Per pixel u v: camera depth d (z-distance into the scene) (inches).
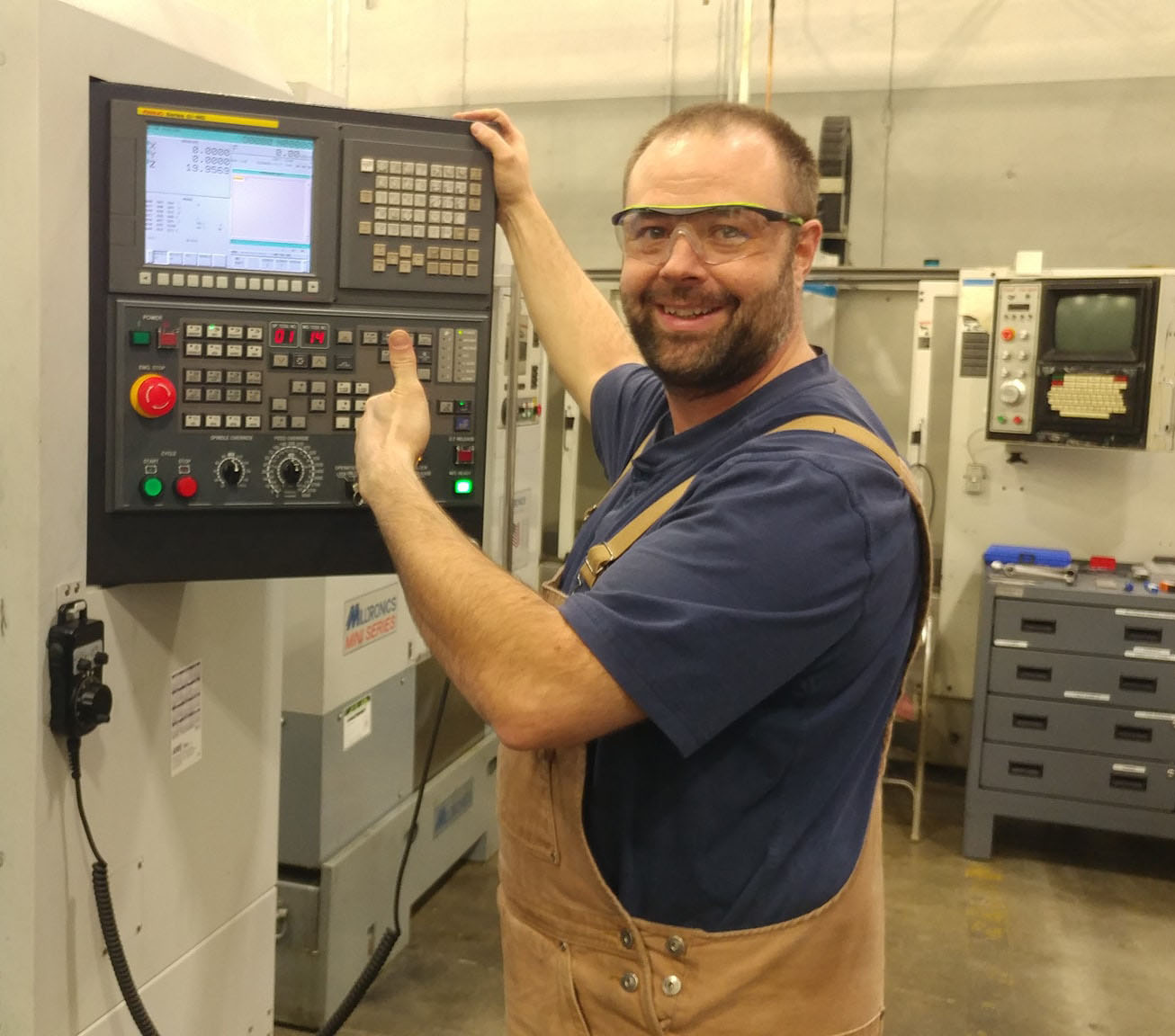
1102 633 130.4
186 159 48.8
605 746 47.0
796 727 44.1
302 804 94.4
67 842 48.7
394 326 52.7
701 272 46.0
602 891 46.1
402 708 107.5
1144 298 128.8
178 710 56.0
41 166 44.3
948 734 163.5
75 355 47.2
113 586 50.7
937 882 133.5
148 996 55.5
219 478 50.4
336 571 53.4
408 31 201.9
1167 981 113.0
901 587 44.8
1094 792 133.3
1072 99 170.9
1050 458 143.0
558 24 194.5
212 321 49.6
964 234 177.5
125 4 49.8
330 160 51.1
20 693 46.6
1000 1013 106.4
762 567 40.9
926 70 176.2
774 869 45.0
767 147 46.6
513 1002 50.9
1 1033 48.3
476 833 127.3
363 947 102.0
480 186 54.0
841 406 47.4
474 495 54.9
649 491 49.6
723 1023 45.7
